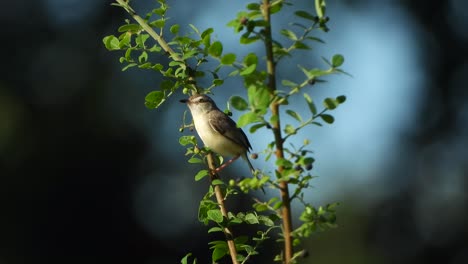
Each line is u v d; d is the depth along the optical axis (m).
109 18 21.95
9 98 21.06
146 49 5.77
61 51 21.86
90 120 21.28
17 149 20.69
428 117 22.69
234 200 17.66
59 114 21.28
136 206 21.28
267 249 17.09
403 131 22.48
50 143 21.03
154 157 21.28
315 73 4.32
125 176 21.30
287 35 4.55
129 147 21.25
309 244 20.81
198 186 21.08
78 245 21.06
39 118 21.22
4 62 21.50
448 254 21.30
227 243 5.39
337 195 21.03
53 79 21.59
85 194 21.11
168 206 21.19
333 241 20.84
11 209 20.62
